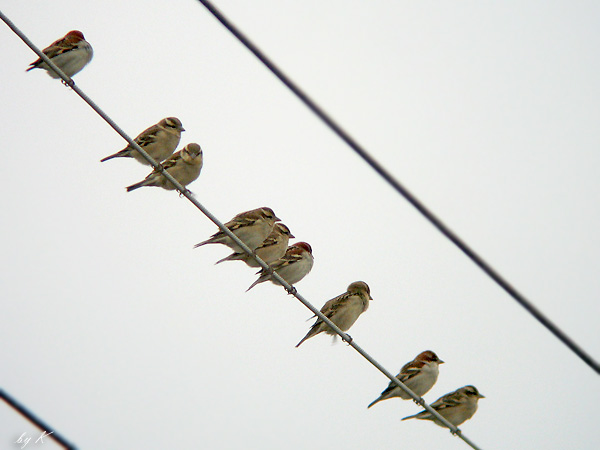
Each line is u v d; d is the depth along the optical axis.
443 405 15.79
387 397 15.41
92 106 10.91
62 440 14.35
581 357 14.60
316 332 15.02
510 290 13.88
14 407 14.38
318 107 12.35
